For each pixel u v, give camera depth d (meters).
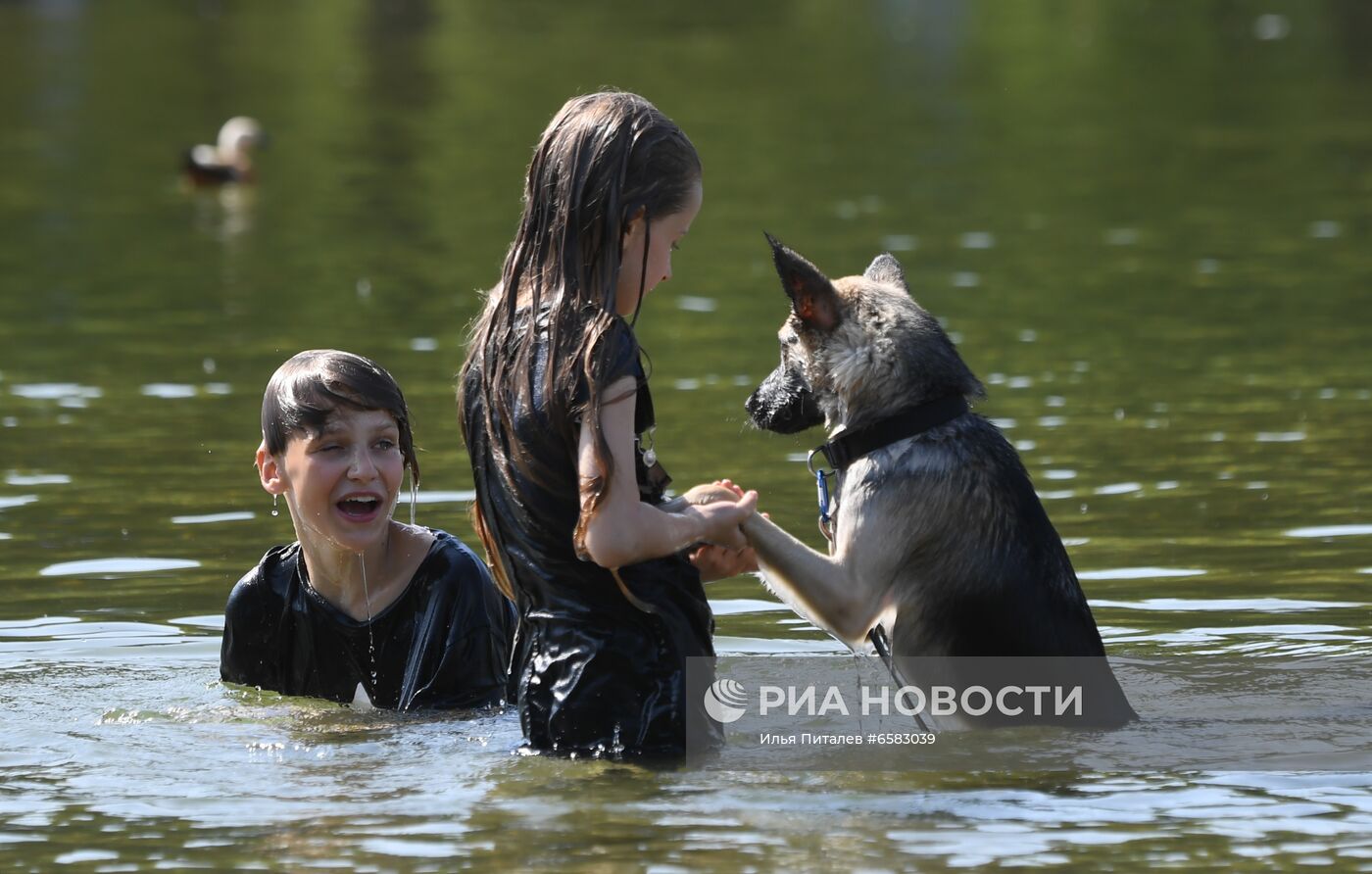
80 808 9.58
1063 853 8.70
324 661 12.05
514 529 10.33
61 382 23.62
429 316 28.22
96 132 59.38
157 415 21.64
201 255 35.66
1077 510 17.27
